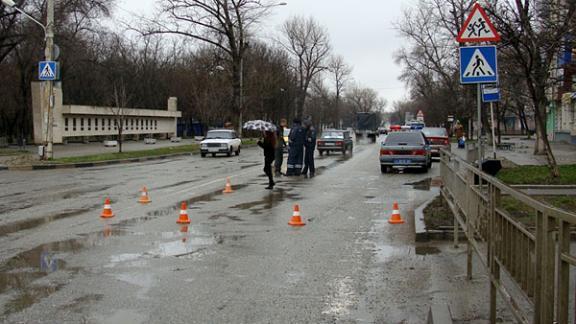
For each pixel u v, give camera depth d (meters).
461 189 8.31
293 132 21.70
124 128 62.16
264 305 6.21
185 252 8.73
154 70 78.62
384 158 23.39
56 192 16.48
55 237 9.84
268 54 76.19
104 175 22.34
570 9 12.45
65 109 50.72
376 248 9.09
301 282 7.12
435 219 10.65
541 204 3.64
